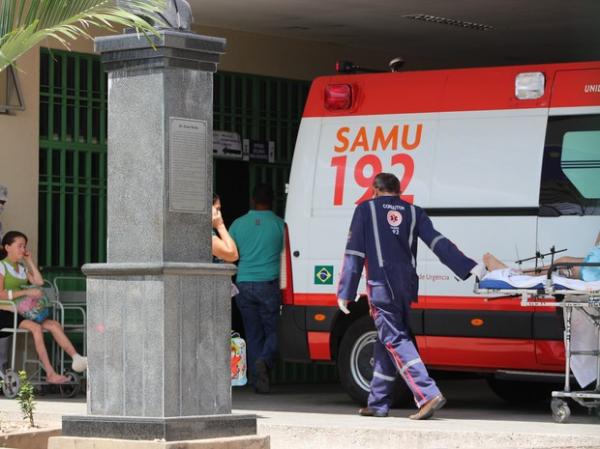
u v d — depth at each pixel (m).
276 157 21.31
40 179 18.84
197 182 11.08
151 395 10.71
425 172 15.53
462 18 19.59
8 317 17.52
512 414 15.60
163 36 10.84
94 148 19.33
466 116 15.42
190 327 10.82
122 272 10.87
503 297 14.27
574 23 19.94
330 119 16.27
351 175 16.02
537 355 14.68
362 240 14.46
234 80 20.75
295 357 16.28
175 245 10.92
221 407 11.02
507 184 15.05
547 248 14.78
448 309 15.17
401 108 15.84
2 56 11.48
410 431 13.01
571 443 12.45
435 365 15.37
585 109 14.78
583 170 14.70
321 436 13.38
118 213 11.12
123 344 10.88
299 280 16.22
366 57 22.22
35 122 18.56
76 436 10.97
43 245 18.84
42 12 11.78
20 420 14.27
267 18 19.64
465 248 15.20
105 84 19.45
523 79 15.05
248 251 18.50
